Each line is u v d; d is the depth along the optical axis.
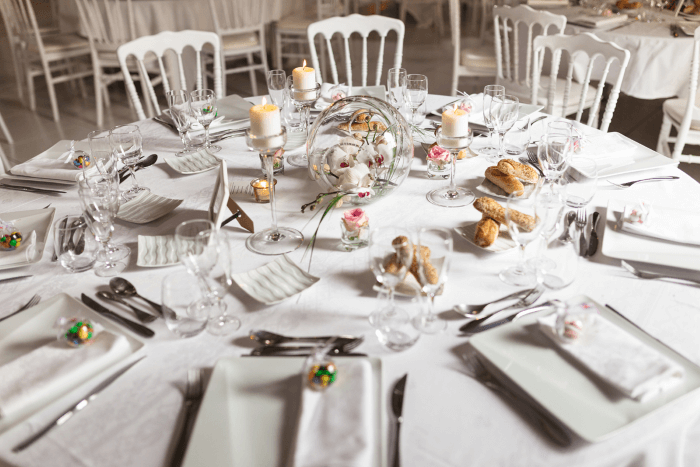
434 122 1.88
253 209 1.42
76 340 0.91
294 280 1.11
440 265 0.98
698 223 1.24
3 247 1.23
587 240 1.22
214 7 3.82
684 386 0.82
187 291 1.07
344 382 0.83
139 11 3.77
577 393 0.82
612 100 2.21
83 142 1.82
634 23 3.31
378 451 0.74
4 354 0.95
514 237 1.09
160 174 1.63
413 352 0.92
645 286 1.08
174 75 3.92
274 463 0.74
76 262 1.19
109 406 0.84
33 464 0.75
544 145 1.35
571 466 0.73
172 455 0.76
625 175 1.52
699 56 2.52
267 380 0.87
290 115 1.83
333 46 5.34
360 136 1.44
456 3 3.55
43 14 7.00
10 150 3.74
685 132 2.72
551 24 3.02
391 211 1.38
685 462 0.83
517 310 1.01
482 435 0.77
